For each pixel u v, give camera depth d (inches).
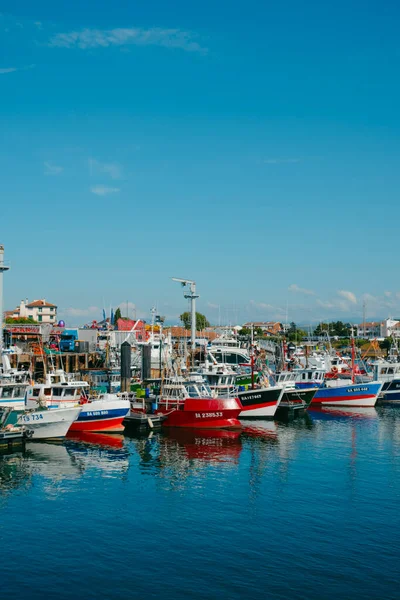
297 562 1017.5
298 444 1969.7
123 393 2351.1
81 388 2174.0
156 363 3533.5
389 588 930.7
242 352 3722.9
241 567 999.6
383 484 1462.8
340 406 2979.8
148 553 1052.5
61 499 1339.8
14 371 2199.8
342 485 1455.5
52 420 1911.9
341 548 1074.1
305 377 3014.3
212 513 1250.6
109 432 2101.4
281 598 898.1
